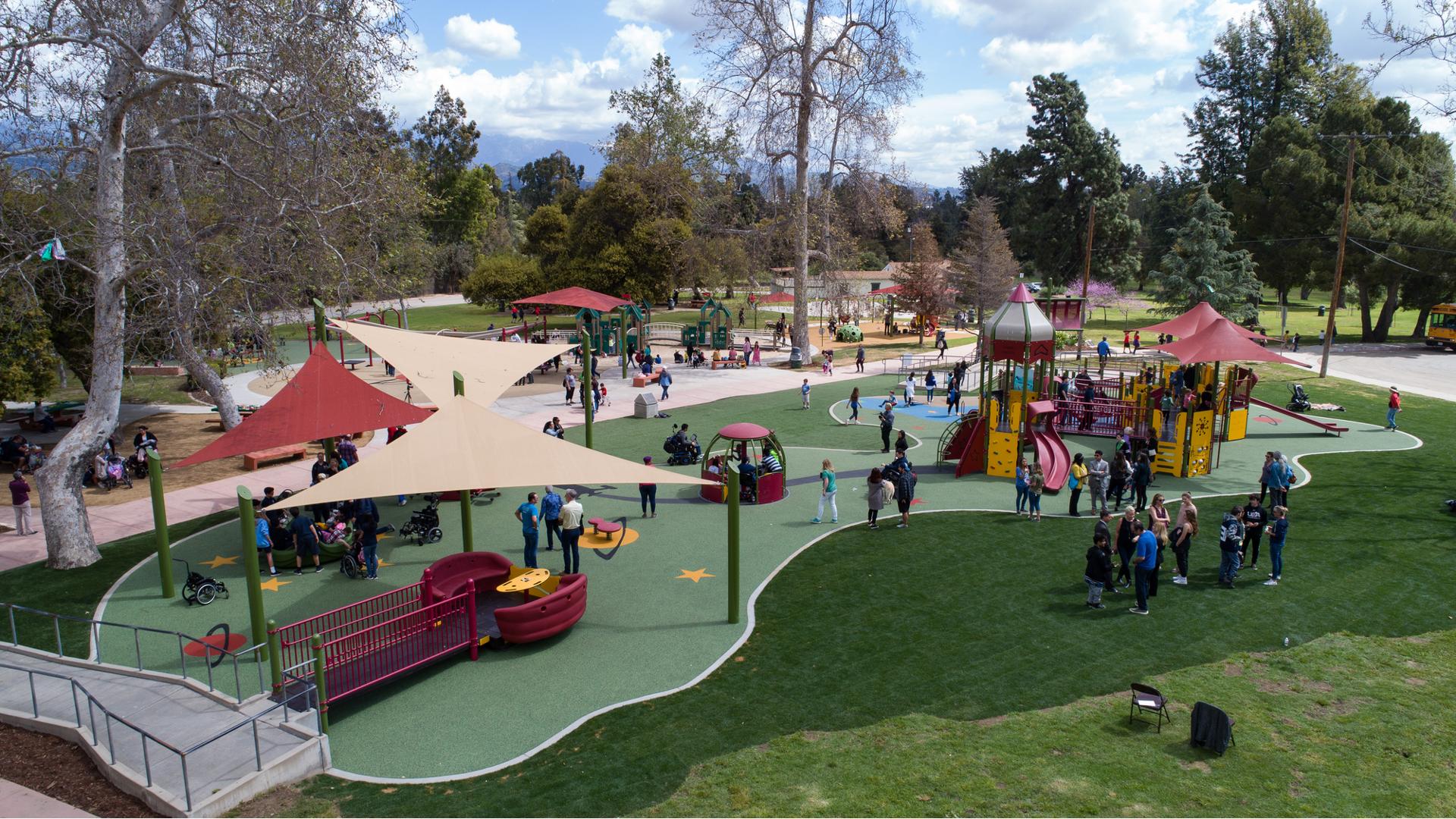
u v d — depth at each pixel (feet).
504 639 45.75
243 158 65.05
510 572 53.01
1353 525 64.23
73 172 67.00
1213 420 79.51
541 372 153.99
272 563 58.34
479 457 49.57
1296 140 208.33
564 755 35.65
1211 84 287.89
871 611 50.67
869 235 205.46
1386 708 37.96
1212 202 203.62
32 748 35.42
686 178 232.94
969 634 47.11
